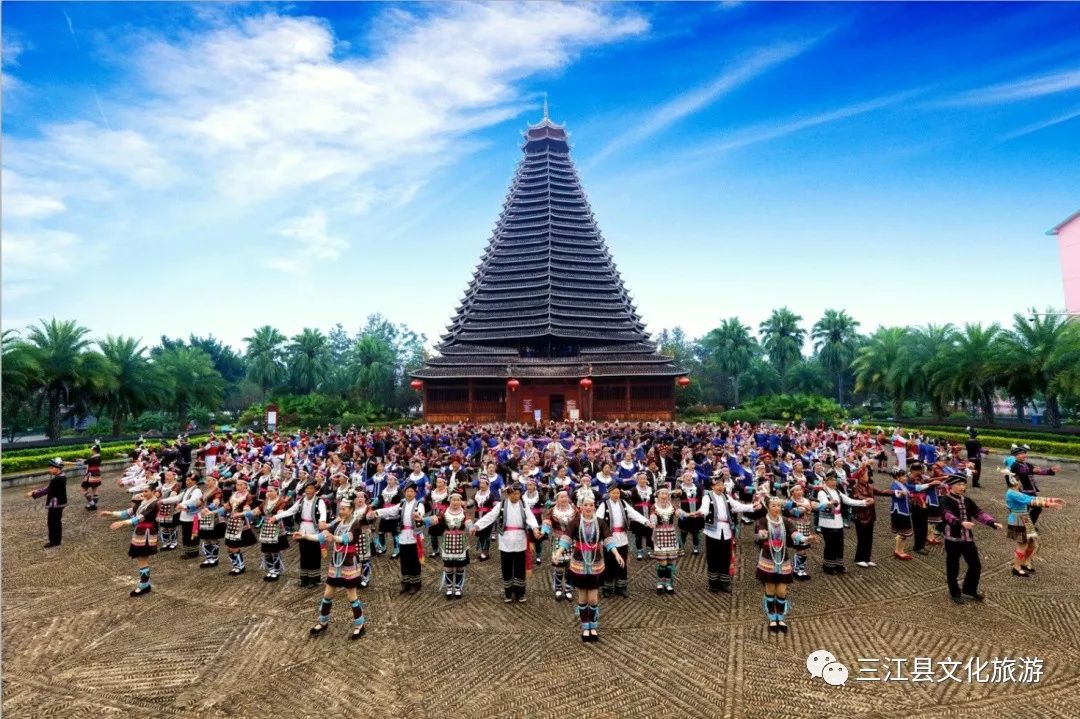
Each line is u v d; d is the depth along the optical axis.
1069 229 55.09
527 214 74.50
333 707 7.87
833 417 53.22
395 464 17.77
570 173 77.44
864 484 13.63
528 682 8.45
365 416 66.50
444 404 60.84
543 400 60.78
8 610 11.34
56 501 16.25
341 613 11.11
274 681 8.57
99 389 43.00
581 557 9.69
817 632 9.99
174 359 59.41
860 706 7.73
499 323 67.06
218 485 14.95
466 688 8.31
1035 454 32.28
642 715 7.59
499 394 60.53
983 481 25.22
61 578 13.33
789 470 17.11
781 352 87.56
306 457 21.88
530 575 13.41
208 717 7.67
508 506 11.82
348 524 10.21
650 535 14.38
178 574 13.62
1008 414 68.25
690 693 8.11
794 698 7.94
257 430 60.41
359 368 85.38
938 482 14.45
